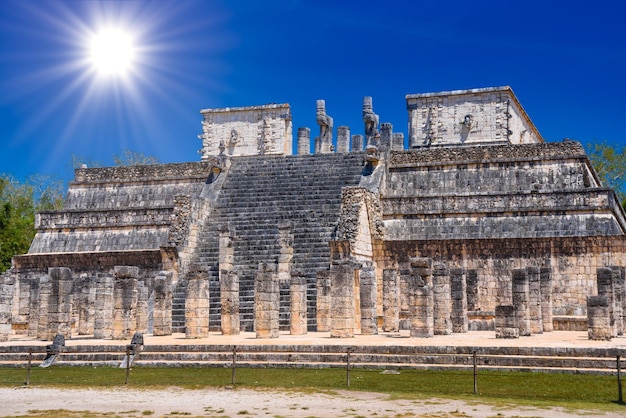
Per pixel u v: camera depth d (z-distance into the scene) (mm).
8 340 33000
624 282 33812
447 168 45375
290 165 47188
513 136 52812
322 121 57656
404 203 42344
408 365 23266
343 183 44156
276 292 30406
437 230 41188
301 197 43438
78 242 47406
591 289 37188
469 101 52562
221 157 47344
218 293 36406
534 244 38375
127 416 17344
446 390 20188
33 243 48156
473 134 52156
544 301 34719
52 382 22875
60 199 75312
